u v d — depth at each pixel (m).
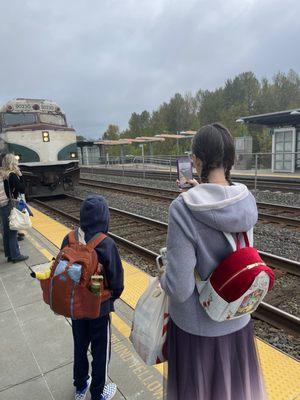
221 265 1.44
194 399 1.59
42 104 13.87
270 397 2.36
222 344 1.55
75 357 2.41
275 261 5.27
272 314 3.76
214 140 1.54
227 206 1.41
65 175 13.57
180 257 1.44
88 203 2.22
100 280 2.08
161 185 17.11
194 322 1.55
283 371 2.63
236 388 1.61
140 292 4.12
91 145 39.19
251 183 15.66
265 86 65.00
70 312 2.11
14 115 13.20
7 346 3.07
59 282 2.11
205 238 1.46
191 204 1.44
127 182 19.55
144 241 7.07
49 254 5.61
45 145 12.77
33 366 2.80
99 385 2.36
